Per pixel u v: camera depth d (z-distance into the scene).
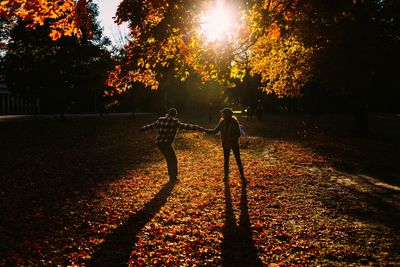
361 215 7.96
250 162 15.23
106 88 32.72
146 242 6.23
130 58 7.74
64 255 5.67
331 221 7.52
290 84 17.69
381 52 18.50
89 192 9.76
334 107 67.00
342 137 26.28
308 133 28.45
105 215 7.72
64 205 8.45
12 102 43.03
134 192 9.78
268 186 10.62
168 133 10.70
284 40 12.83
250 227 7.11
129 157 16.47
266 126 36.09
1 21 24.33
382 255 5.81
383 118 52.66
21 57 29.41
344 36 15.08
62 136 24.09
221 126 11.27
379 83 22.50
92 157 16.34
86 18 7.16
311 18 7.93
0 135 22.73
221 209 8.30
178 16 7.04
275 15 7.70
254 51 10.88
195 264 5.45
